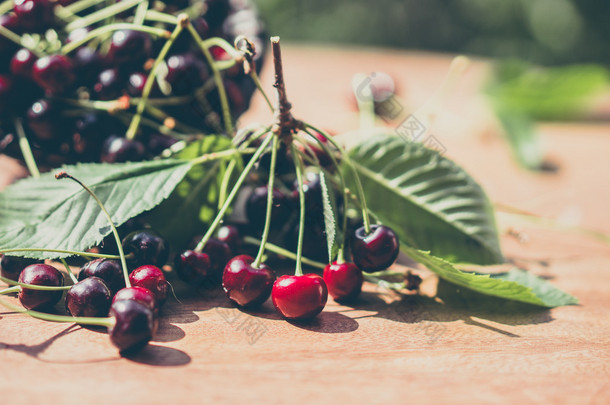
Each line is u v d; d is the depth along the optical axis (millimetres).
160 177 518
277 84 509
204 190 541
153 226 535
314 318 495
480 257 548
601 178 794
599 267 601
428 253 496
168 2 585
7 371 423
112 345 450
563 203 722
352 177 557
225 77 609
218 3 597
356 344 467
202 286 515
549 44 2543
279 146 530
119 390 414
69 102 558
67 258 518
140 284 482
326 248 545
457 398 423
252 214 546
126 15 579
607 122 1084
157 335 464
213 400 411
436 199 555
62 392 410
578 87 899
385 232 503
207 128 582
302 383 428
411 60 1606
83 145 562
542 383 439
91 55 558
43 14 556
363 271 512
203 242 509
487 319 506
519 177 793
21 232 492
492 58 2672
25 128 563
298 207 536
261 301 494
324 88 1191
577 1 2480
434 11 2824
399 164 560
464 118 1017
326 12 2830
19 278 479
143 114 571
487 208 557
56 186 508
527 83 896
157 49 568
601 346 478
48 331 460
